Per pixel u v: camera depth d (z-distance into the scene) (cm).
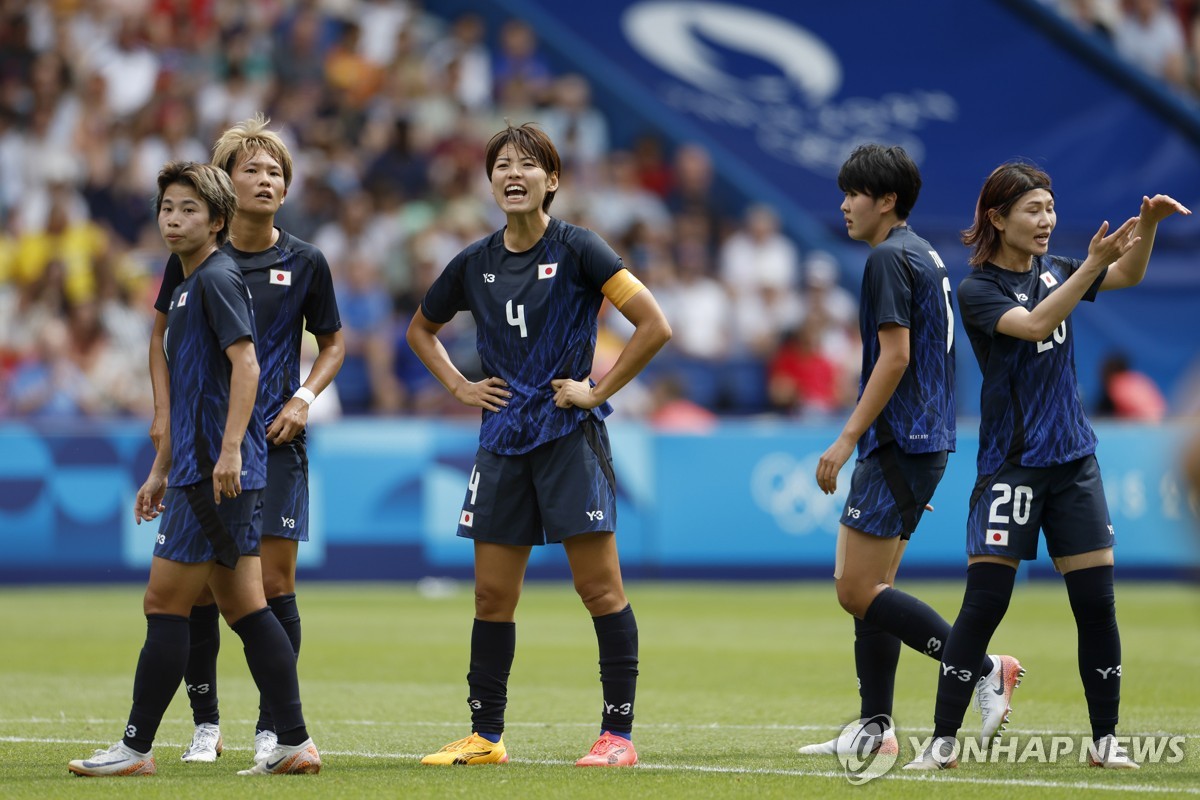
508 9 7738
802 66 8262
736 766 1927
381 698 2744
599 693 2830
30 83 6881
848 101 8194
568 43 7744
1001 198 1917
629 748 1966
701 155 7419
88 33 6944
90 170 6581
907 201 2019
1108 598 1889
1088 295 1975
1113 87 8425
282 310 2080
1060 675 3033
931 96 8256
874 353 1984
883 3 8506
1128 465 5425
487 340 2030
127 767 1831
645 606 4612
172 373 1859
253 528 1850
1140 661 3272
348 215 6444
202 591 2000
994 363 1898
